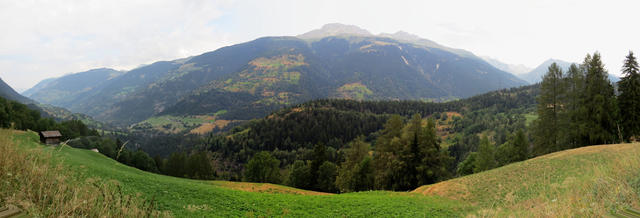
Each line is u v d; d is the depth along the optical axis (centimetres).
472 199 2325
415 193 2958
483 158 5525
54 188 639
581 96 4075
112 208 617
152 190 1576
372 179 5325
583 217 645
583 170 1962
